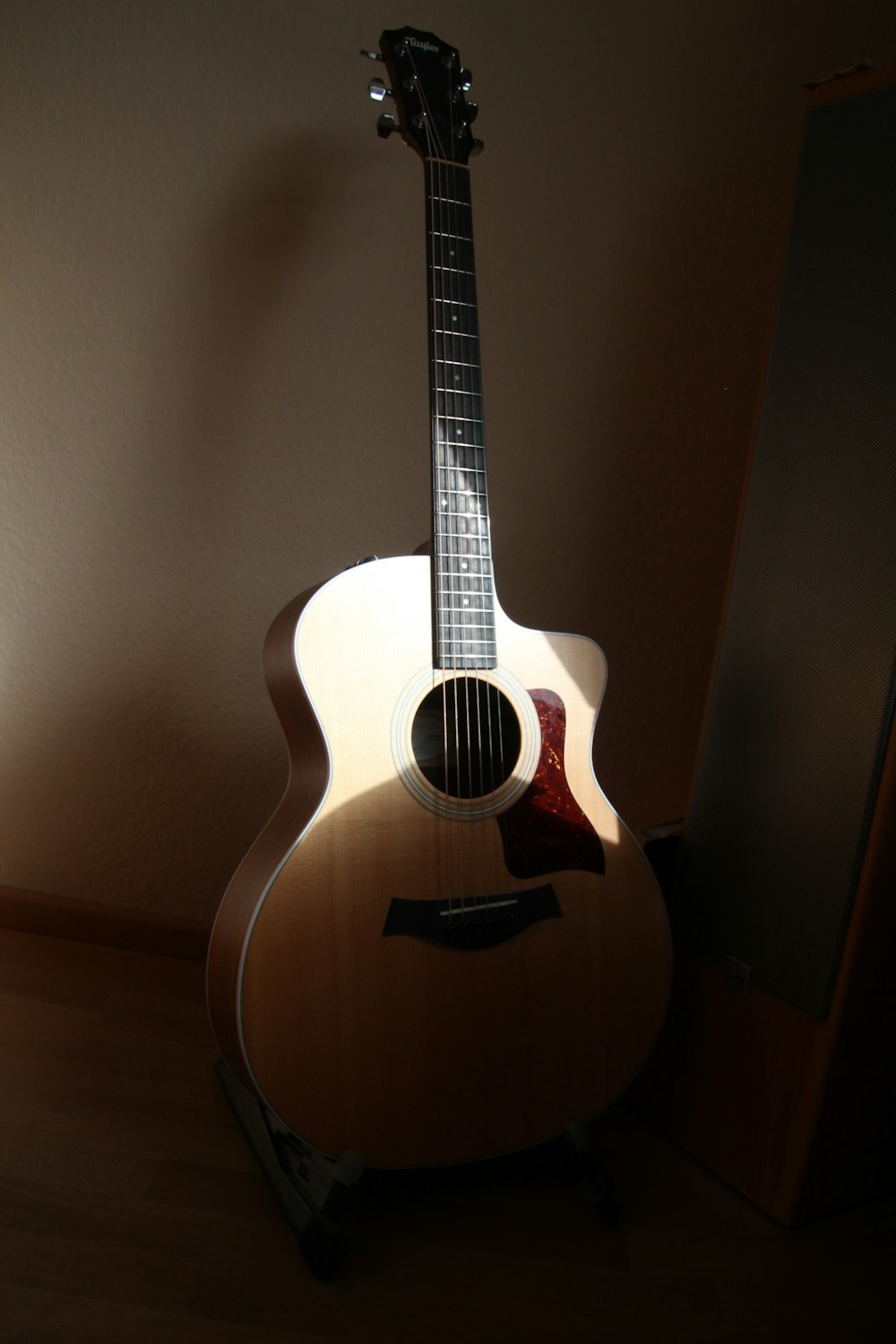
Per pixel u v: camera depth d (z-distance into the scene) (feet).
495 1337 2.93
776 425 3.47
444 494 3.36
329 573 4.60
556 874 3.38
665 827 4.04
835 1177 3.48
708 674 4.78
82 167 4.17
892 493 3.05
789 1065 3.38
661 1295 3.14
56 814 4.80
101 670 4.64
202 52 4.11
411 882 3.17
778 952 3.38
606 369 4.46
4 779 4.76
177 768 4.73
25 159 4.16
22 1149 3.49
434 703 3.31
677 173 4.33
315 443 4.47
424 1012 3.17
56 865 4.85
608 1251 3.30
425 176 3.57
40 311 4.30
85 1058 4.04
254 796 4.77
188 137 4.17
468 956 3.23
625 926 3.48
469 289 3.54
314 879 3.03
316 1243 3.02
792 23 4.25
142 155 4.18
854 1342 3.02
